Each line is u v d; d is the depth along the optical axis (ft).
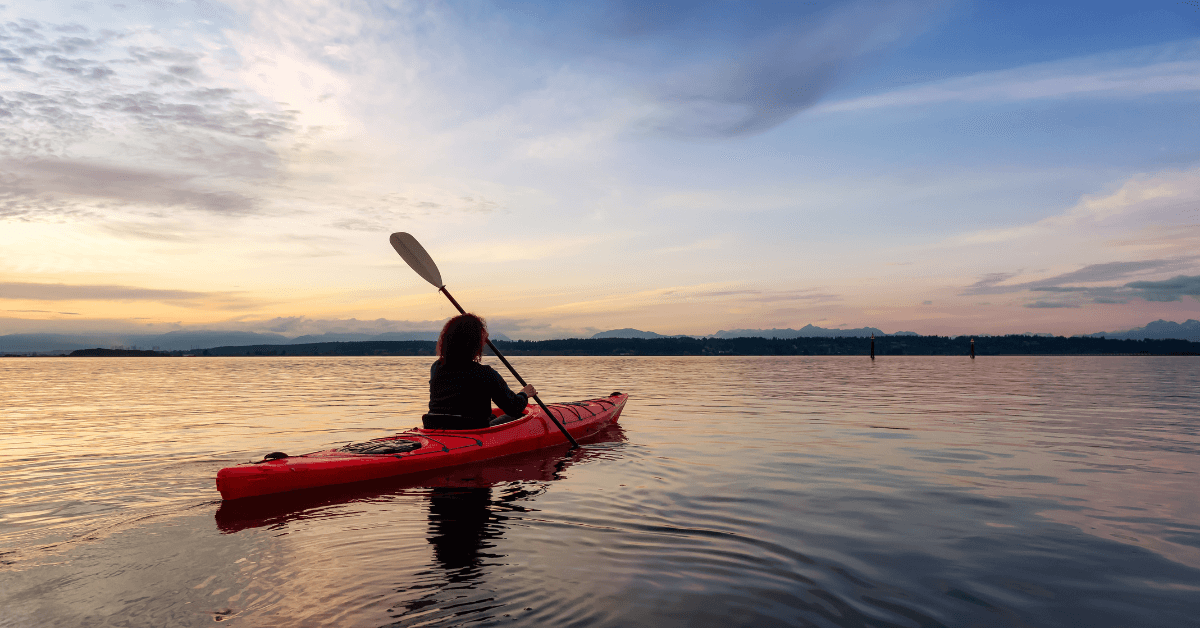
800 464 14.87
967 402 33.12
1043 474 13.64
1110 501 11.19
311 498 11.48
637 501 11.10
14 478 13.30
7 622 5.97
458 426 15.90
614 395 27.35
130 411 29.73
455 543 8.55
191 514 10.34
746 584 7.04
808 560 7.90
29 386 56.34
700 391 43.55
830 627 5.94
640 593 6.73
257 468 11.54
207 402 35.24
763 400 34.94
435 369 16.43
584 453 16.71
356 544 8.55
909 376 70.03
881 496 11.50
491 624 5.89
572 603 6.43
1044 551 8.38
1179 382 55.42
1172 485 12.57
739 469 14.24
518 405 16.56
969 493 11.78
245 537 8.94
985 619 6.20
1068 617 6.29
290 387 51.47
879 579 7.27
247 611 6.22
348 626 5.85
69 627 5.87
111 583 7.05
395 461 13.39
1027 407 30.17
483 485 12.57
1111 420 24.39
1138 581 7.31
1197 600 6.75
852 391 43.06
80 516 10.14
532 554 8.04
